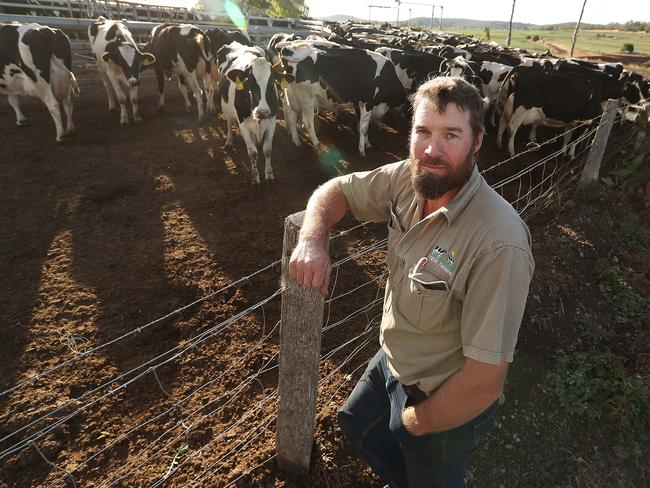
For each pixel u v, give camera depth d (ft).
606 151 24.75
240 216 16.83
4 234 14.56
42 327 10.91
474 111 4.37
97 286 12.48
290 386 6.52
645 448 9.68
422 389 5.26
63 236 14.70
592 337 12.32
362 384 6.66
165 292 12.43
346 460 8.07
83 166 19.90
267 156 19.44
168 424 8.70
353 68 23.35
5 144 21.70
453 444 5.41
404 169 5.60
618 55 112.16
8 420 8.54
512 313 4.28
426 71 34.04
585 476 9.09
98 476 7.74
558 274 13.97
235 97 18.26
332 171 21.97
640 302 13.78
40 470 7.80
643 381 10.56
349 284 13.15
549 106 24.31
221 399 9.27
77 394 9.24
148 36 43.24
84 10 47.14
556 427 9.73
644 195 19.98
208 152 22.90
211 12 67.67
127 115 27.53
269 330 11.19
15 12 42.06
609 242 16.79
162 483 7.61
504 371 4.42
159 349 10.53
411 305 5.02
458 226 4.56
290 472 7.76
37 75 20.84
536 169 23.90
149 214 16.46
